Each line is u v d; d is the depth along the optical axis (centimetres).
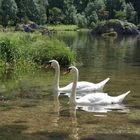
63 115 1459
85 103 1633
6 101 1686
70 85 1944
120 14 14900
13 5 13462
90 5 15650
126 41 7006
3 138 1185
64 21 15300
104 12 15325
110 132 1256
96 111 1527
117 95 1838
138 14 16525
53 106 1599
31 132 1248
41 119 1399
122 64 3203
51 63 1948
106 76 2447
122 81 2236
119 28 10231
